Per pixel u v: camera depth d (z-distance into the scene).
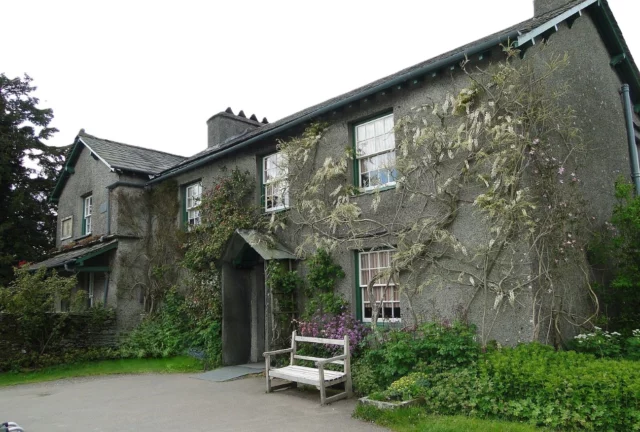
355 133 10.87
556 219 8.23
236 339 12.29
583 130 9.94
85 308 16.56
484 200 7.91
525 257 7.81
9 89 23.00
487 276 8.18
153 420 7.10
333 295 10.43
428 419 6.31
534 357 6.62
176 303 14.67
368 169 10.53
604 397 5.46
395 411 6.59
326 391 8.57
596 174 10.09
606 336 8.05
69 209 19.48
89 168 18.31
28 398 8.96
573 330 8.50
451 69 8.90
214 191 13.50
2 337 12.05
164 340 13.70
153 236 16.28
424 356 7.81
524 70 8.21
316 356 9.95
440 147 8.75
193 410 7.63
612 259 9.77
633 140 11.75
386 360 8.27
